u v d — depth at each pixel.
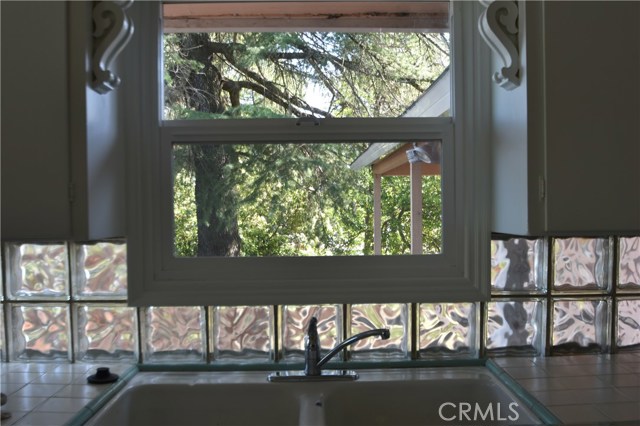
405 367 1.47
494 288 1.51
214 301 1.47
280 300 1.47
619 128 1.25
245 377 1.41
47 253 1.48
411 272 1.52
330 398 1.34
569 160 1.24
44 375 1.38
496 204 1.47
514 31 1.28
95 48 1.26
